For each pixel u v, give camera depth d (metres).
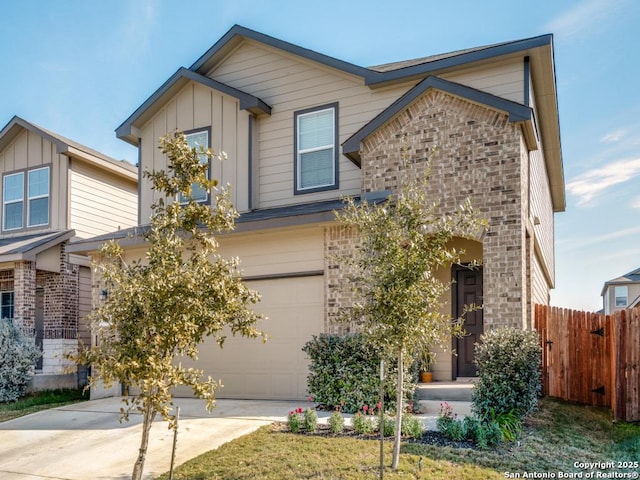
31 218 17.00
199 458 6.75
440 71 11.38
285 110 13.04
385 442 7.05
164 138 5.82
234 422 8.39
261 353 11.05
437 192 10.02
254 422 8.32
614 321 9.36
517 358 7.92
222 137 13.35
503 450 6.79
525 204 9.97
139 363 4.84
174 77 13.75
